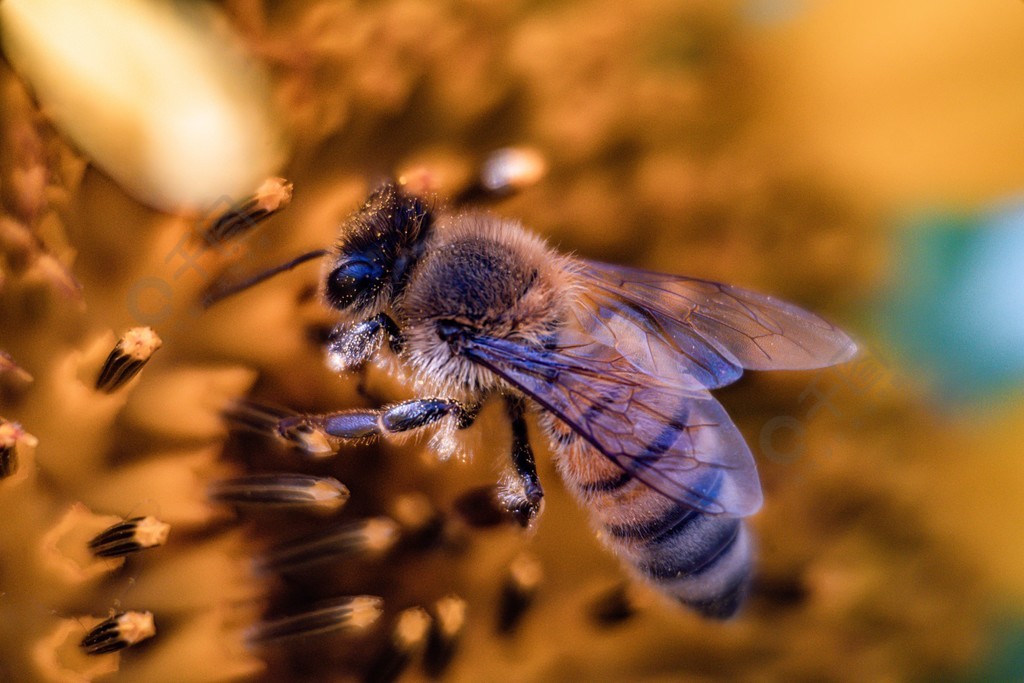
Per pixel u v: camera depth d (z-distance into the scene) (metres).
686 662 0.09
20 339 0.09
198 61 0.09
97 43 0.09
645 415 0.09
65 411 0.09
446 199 0.09
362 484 0.09
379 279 0.09
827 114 0.10
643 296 0.09
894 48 0.10
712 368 0.09
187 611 0.09
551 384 0.09
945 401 0.10
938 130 0.10
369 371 0.09
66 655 0.08
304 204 0.09
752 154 0.10
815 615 0.09
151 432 0.09
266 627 0.09
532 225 0.10
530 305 0.09
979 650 0.09
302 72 0.09
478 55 0.09
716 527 0.09
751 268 0.10
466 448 0.09
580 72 0.09
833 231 0.10
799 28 0.10
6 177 0.09
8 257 0.09
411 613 0.09
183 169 0.09
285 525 0.09
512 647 0.09
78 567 0.09
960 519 0.09
